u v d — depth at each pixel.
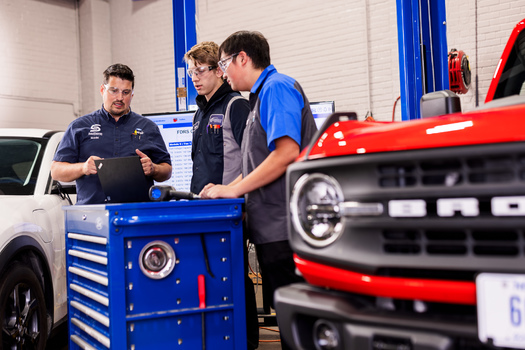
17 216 2.57
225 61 2.11
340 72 7.50
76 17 9.57
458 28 6.46
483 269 1.03
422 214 1.10
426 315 1.11
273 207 1.98
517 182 0.99
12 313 2.44
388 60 7.12
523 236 0.99
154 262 1.77
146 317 1.75
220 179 2.64
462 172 1.05
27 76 8.78
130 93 2.98
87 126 2.97
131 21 9.49
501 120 1.05
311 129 2.01
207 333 1.85
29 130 3.39
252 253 4.51
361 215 1.18
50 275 2.79
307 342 1.31
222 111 2.64
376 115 7.24
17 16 8.65
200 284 1.83
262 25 8.15
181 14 4.27
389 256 1.14
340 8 7.46
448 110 1.66
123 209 1.73
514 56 2.32
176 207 1.79
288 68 7.94
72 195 3.35
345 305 1.20
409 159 1.11
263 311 3.56
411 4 3.28
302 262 1.33
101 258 1.82
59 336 3.34
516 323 0.98
